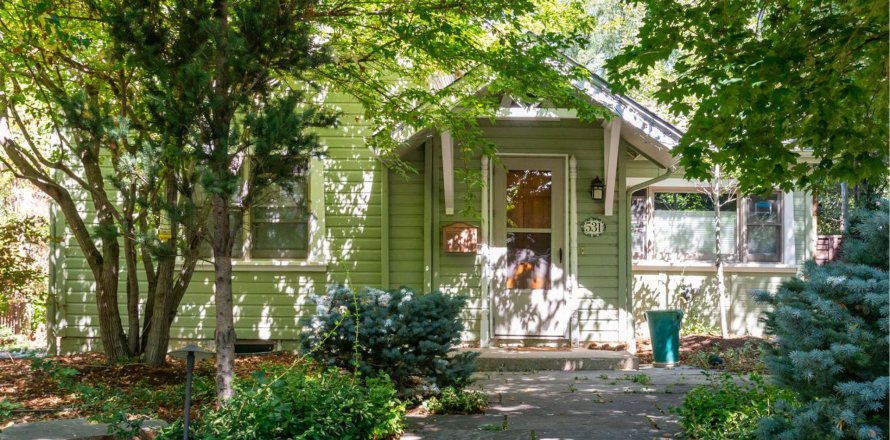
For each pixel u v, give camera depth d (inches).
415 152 494.9
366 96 372.5
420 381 330.6
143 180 266.4
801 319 184.5
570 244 483.5
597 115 365.1
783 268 613.9
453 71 376.5
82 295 496.4
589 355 443.2
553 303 485.4
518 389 366.6
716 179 584.4
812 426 181.0
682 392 353.4
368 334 306.0
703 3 268.7
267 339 494.3
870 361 178.9
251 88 263.7
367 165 499.8
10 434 231.6
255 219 498.3
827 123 263.6
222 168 249.9
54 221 494.0
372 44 359.9
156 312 383.6
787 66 247.0
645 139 445.7
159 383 342.3
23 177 371.2
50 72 367.2
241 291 495.8
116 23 258.1
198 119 249.3
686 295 623.5
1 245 438.3
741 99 251.8
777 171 282.8
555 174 491.2
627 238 484.4
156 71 254.4
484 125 484.7
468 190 446.3
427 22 326.0
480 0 316.2
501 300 485.7
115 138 273.4
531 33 374.6
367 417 251.6
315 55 272.2
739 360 470.9
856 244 200.8
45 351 560.7
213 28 252.1
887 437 171.2
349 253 497.0
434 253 483.5
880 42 240.7
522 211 490.3
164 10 297.1
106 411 249.9
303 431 228.8
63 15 306.7
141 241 273.3
